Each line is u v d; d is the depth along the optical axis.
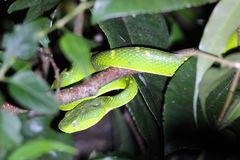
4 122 0.38
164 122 0.50
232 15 0.45
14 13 0.59
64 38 0.38
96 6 0.37
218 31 0.45
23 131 0.57
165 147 0.51
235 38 0.52
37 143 0.38
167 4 0.38
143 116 0.57
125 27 0.55
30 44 0.38
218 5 0.45
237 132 0.52
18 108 0.49
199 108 0.50
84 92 0.50
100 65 0.53
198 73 0.44
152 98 0.54
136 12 0.37
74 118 0.56
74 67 0.55
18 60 0.48
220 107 0.50
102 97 0.57
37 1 0.52
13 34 0.38
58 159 0.56
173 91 0.50
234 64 0.42
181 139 0.51
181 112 0.50
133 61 0.52
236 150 0.52
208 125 0.50
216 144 0.51
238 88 0.50
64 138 0.58
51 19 0.50
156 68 0.53
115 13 0.37
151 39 0.56
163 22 0.56
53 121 0.58
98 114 0.56
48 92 0.38
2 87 0.48
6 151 0.40
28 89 0.38
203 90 0.45
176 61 0.53
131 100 0.57
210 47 0.45
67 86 0.55
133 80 0.56
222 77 0.45
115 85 0.56
